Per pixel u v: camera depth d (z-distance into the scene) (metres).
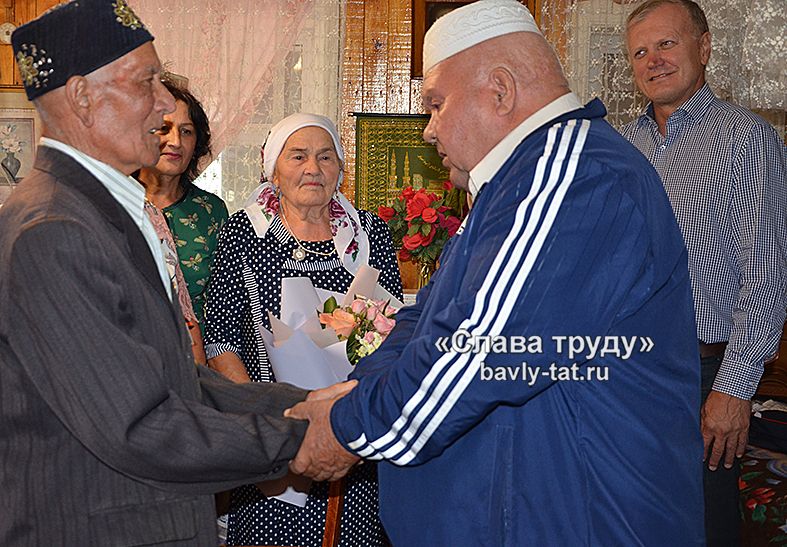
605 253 1.45
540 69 1.58
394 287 2.63
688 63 2.56
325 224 2.57
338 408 1.58
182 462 1.41
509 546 1.50
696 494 1.58
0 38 4.00
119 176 1.51
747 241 2.46
